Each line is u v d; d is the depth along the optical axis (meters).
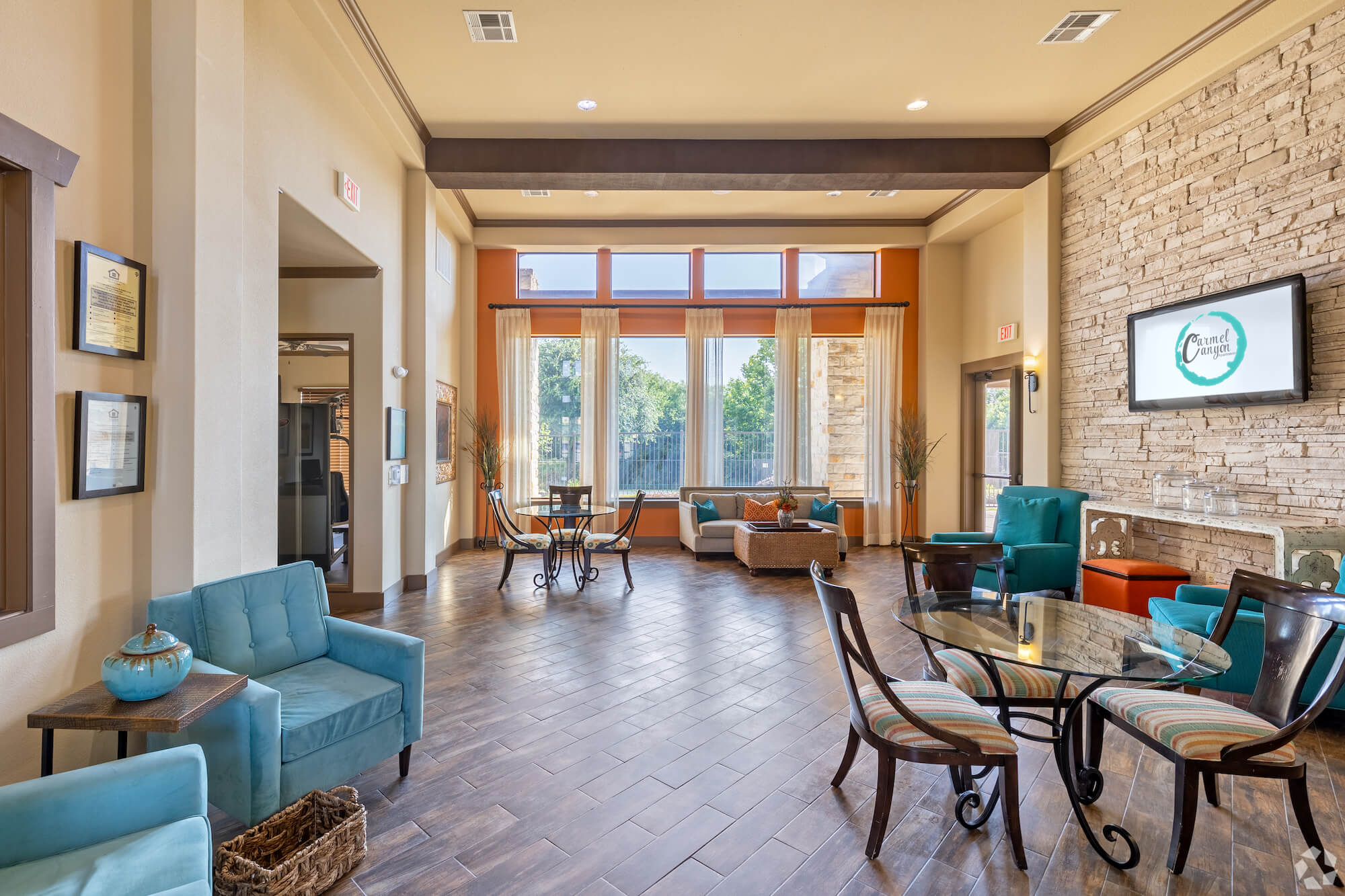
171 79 2.41
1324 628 2.00
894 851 2.06
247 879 1.70
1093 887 1.89
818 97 4.84
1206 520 3.81
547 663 3.78
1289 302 3.61
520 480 7.95
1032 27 4.00
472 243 7.75
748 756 2.68
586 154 5.51
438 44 4.14
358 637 2.58
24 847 1.40
